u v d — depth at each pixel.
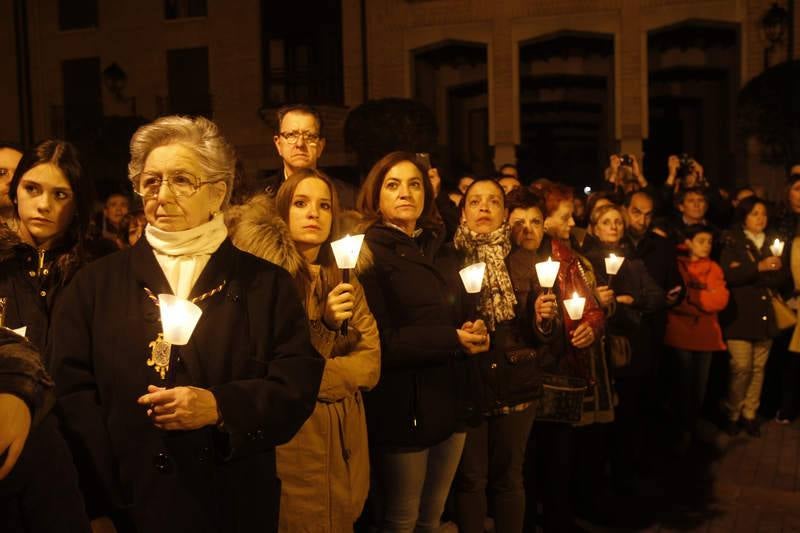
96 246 3.24
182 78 22.09
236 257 2.40
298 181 3.44
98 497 2.20
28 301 2.96
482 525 4.22
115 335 2.24
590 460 5.35
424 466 3.73
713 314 6.88
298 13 21.05
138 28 22.22
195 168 2.29
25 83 22.89
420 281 3.75
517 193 4.66
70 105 22.53
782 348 8.03
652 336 6.35
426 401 3.66
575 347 4.51
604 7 18.89
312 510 3.06
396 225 3.98
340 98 20.72
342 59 20.58
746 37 18.11
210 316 2.29
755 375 7.42
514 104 19.36
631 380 6.00
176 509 2.18
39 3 22.94
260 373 2.31
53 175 3.02
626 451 6.03
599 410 5.21
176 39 21.94
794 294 7.75
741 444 7.13
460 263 4.30
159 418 2.04
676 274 6.46
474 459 4.18
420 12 19.81
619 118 18.95
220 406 2.11
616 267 5.07
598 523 5.28
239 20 21.44
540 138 29.08
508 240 4.41
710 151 22.69
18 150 3.73
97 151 21.22
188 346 2.24
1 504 1.87
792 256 7.72
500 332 4.20
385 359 3.58
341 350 3.29
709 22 18.41
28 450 1.89
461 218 4.59
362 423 3.30
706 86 22.72
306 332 2.43
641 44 18.72
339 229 3.58
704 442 7.18
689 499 5.73
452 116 23.67
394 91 20.05
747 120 17.34
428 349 3.59
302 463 3.06
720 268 7.05
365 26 20.09
